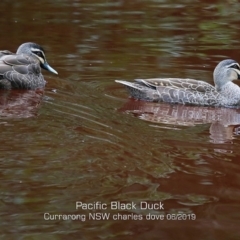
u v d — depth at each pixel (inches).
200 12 1039.0
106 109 629.9
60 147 510.6
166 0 1111.0
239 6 1082.7
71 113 607.5
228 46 861.8
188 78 738.2
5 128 549.6
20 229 393.1
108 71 753.0
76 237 387.2
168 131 575.5
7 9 1024.2
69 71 752.3
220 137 566.3
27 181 448.5
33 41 861.8
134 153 510.6
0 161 477.7
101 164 483.2
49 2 1075.9
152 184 456.1
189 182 464.8
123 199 432.1
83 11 1024.2
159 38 890.1
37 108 618.8
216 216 418.3
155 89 677.3
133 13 1018.7
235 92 681.6
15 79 687.1
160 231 399.9
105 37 887.1
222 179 471.2
